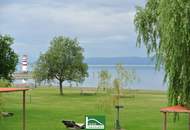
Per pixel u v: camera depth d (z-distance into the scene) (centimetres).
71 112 5731
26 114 5397
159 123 4638
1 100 3872
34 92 10331
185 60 2614
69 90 11494
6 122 4547
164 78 2778
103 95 4962
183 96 2688
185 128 4159
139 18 3130
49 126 4375
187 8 2548
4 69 5209
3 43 5169
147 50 3108
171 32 2586
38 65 9669
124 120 4891
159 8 2694
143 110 6038
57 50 9550
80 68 9662
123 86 4791
